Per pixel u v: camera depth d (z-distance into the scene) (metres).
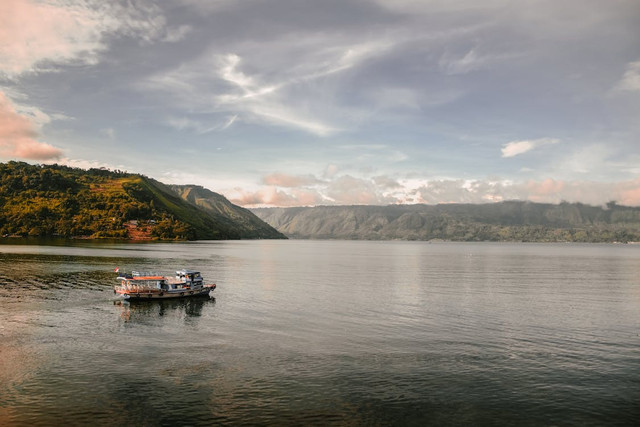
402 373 41.16
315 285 105.00
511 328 59.84
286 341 51.72
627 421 32.28
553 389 37.84
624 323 63.81
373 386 37.94
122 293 77.75
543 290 100.19
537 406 34.53
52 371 40.56
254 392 36.25
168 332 55.62
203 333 55.28
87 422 30.72
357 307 74.50
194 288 83.25
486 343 51.84
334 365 43.16
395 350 48.41
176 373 40.44
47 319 61.53
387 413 32.94
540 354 47.75
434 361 44.75
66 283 95.19
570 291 98.75
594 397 36.31
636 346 51.28
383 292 93.75
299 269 155.00
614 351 49.16
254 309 71.75
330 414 32.56
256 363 43.47
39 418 31.19
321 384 38.22
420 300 82.94
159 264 154.50
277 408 33.38
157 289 79.12
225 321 62.47
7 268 122.50
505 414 33.12
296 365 43.00
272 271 143.75
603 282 119.75
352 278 124.38
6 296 78.25
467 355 46.94
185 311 69.44
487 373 41.47
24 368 41.25
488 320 64.88
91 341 50.88
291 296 86.06
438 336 54.91
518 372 41.88
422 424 31.36
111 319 62.66
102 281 99.06
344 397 35.59
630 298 88.12
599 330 59.25
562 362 45.06
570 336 55.78
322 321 62.94
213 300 80.19
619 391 37.56
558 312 71.88
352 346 49.78
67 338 51.94
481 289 100.94
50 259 154.62
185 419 31.34
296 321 62.78
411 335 55.25
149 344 49.94
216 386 37.44
